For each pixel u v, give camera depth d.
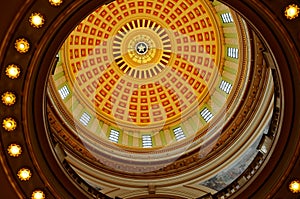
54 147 12.58
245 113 17.58
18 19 10.09
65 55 22.28
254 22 11.06
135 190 17.03
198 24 23.25
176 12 23.92
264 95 16.38
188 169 17.78
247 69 17.70
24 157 11.42
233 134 17.62
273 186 11.95
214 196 14.17
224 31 21.88
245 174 13.41
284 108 11.71
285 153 11.88
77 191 12.66
